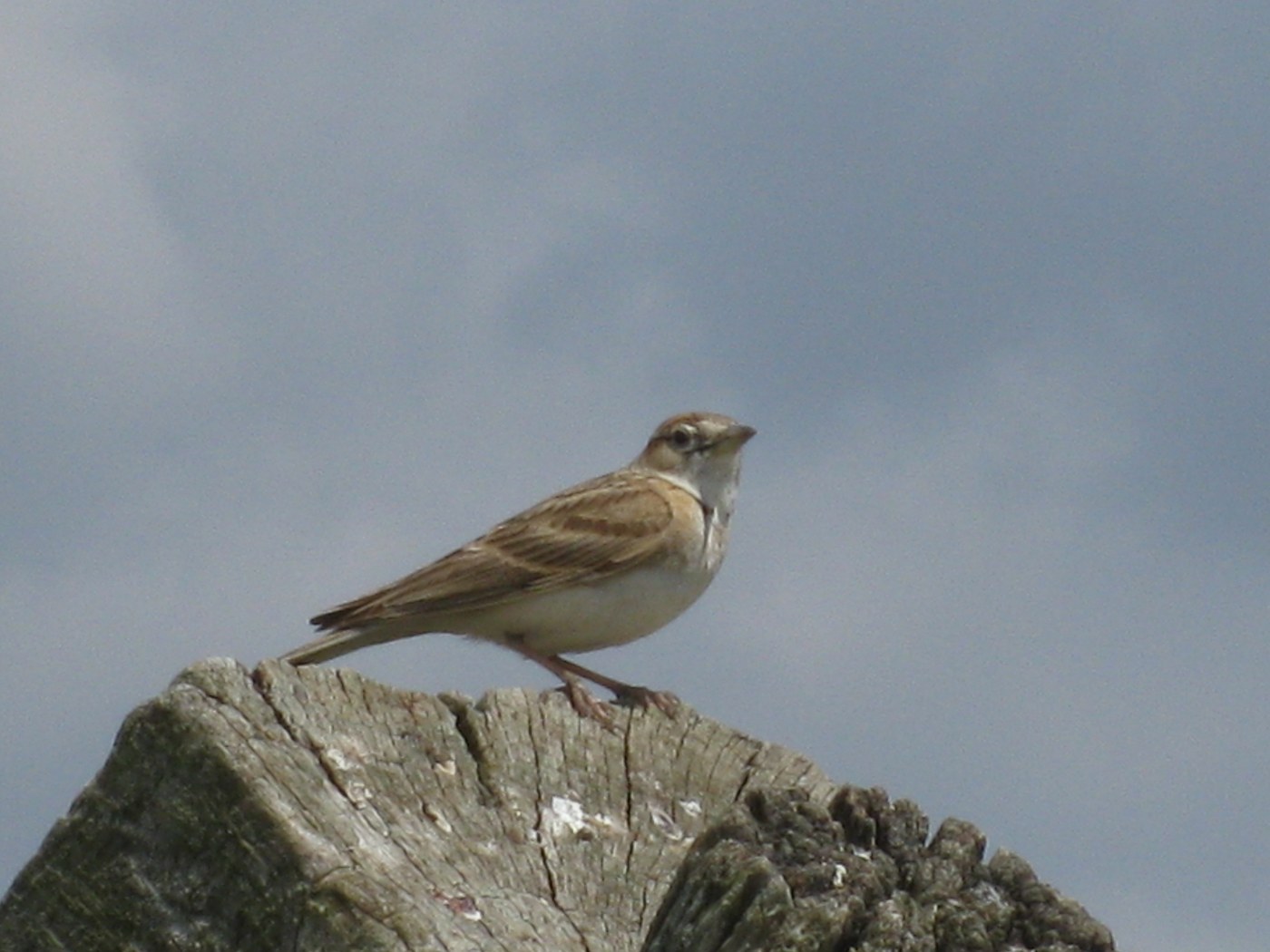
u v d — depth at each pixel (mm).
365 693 10883
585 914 10414
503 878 10359
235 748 9969
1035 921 9555
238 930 9789
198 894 9906
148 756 10078
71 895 10188
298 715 10469
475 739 11141
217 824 9898
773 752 11992
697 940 9211
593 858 10836
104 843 10133
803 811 9766
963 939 9336
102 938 10125
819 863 9477
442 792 10695
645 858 10930
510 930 9867
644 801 11352
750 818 9711
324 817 9938
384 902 9469
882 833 9875
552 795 11117
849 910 9180
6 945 10328
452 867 10195
